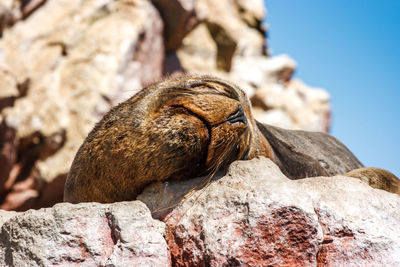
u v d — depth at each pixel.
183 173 11.13
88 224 9.24
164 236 9.90
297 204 9.15
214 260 8.99
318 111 80.56
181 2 56.59
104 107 46.59
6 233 9.44
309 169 16.23
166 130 10.86
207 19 69.31
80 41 49.44
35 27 47.84
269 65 79.81
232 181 10.14
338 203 9.45
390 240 8.94
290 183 9.55
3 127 39.28
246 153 12.13
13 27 46.69
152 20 55.34
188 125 10.68
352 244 8.95
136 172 11.35
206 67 68.19
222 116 10.87
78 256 8.94
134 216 9.23
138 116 11.50
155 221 10.10
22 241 9.12
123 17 52.81
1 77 39.56
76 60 48.25
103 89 47.16
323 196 9.59
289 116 74.00
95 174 12.22
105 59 48.84
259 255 8.93
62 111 44.50
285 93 77.38
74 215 9.25
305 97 81.25
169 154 10.84
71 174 13.32
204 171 11.20
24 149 42.84
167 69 62.06
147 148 11.06
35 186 42.59
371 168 14.62
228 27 70.31
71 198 13.41
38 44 47.25
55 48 47.91
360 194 9.59
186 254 9.41
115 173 11.72
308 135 21.22
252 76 75.56
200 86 12.88
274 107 73.44
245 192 9.66
